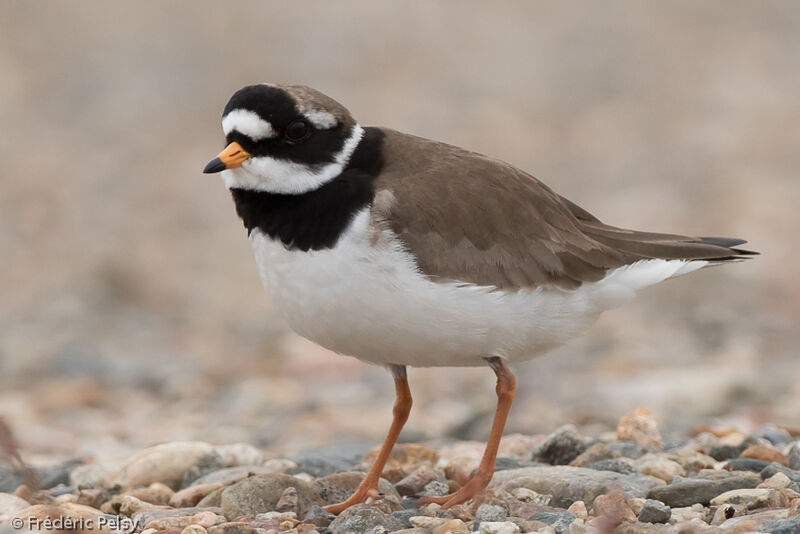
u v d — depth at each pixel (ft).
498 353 29.84
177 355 62.49
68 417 50.55
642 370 53.42
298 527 27.81
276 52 123.65
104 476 34.73
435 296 28.50
